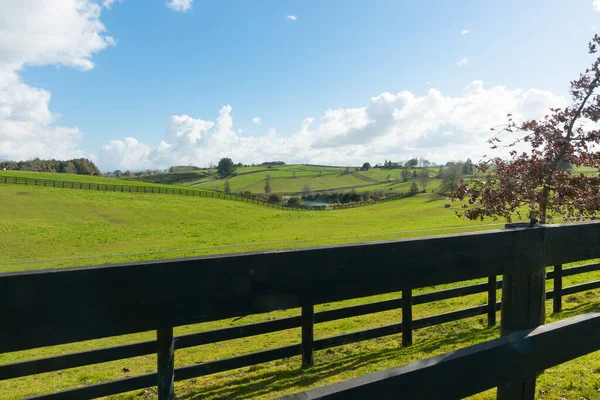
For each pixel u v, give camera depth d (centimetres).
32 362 374
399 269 143
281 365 581
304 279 127
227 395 472
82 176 7694
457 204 4556
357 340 573
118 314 103
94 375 640
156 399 507
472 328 687
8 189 4347
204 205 4844
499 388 170
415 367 131
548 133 652
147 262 106
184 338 464
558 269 712
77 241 2630
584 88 639
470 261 159
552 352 169
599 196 608
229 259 116
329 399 114
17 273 93
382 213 4438
